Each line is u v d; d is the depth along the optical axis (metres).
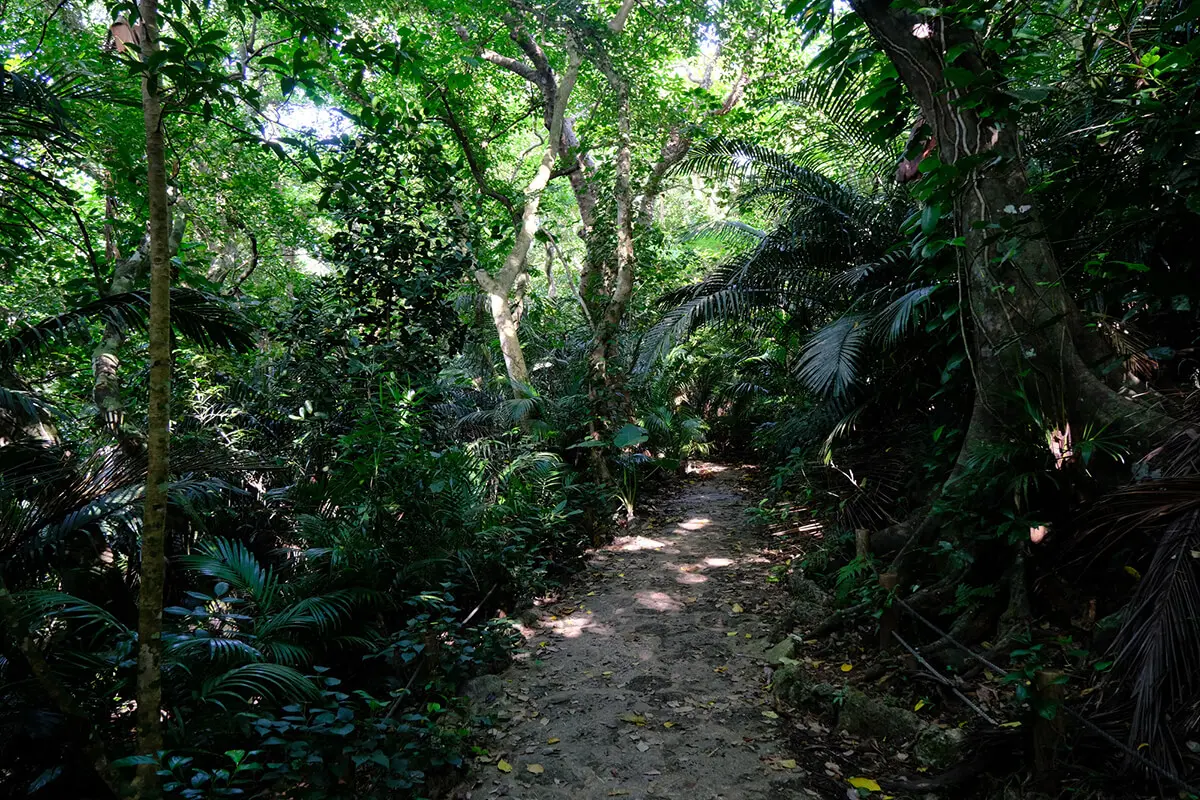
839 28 4.23
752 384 11.70
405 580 5.28
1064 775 2.76
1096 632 3.43
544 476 7.39
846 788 3.16
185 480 4.95
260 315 8.65
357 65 3.63
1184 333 4.60
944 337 5.43
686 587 5.99
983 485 4.18
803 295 7.47
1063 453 3.95
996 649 3.70
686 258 13.77
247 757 3.57
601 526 7.62
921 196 3.31
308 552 5.11
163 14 3.06
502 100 12.58
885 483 6.05
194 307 4.43
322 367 7.16
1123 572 3.67
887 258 6.27
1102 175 3.52
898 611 4.06
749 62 11.55
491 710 3.98
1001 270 4.04
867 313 6.24
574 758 3.50
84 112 5.62
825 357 5.91
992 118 3.84
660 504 9.11
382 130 4.79
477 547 5.77
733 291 7.52
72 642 4.14
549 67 11.16
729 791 3.18
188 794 2.73
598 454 8.50
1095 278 3.58
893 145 7.00
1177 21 2.75
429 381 6.83
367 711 4.13
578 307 13.79
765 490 9.34
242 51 7.38
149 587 2.54
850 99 6.92
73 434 6.53
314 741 3.19
